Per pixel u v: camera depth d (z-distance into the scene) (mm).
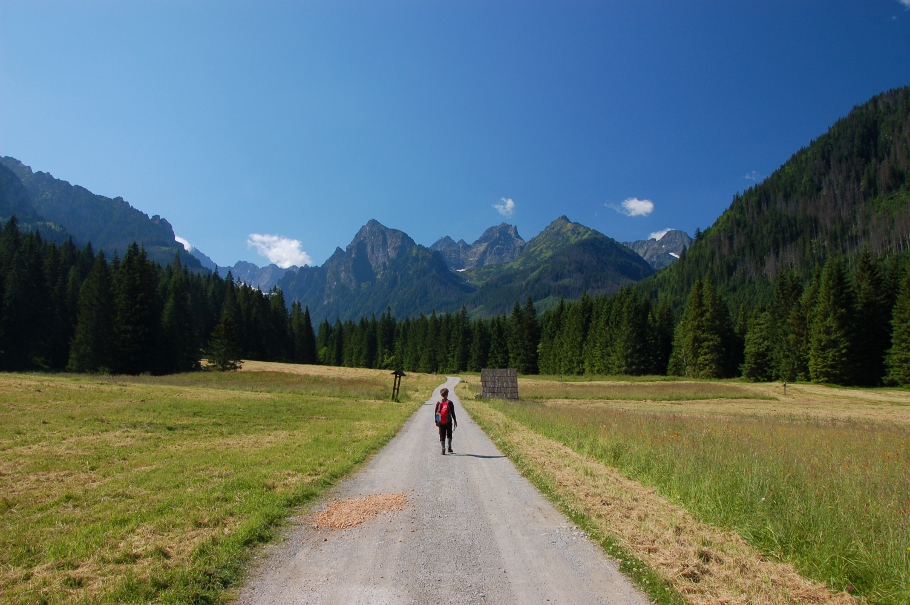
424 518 8422
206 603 5141
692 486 9555
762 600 5293
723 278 193500
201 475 11523
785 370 76562
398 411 31781
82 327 64688
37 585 5410
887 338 65500
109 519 7930
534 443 16984
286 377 63594
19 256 77312
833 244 185750
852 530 6660
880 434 18547
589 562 6461
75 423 19625
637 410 35875
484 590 5539
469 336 136125
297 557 6551
